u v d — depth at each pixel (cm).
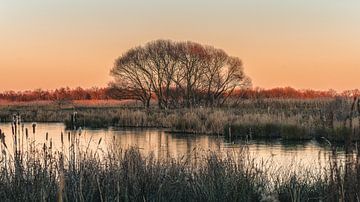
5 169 874
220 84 5938
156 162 1056
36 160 912
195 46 6009
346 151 626
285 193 962
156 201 908
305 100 4534
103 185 881
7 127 3578
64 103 7550
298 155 1889
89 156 998
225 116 3341
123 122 4116
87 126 4062
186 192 956
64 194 802
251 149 2172
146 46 6372
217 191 930
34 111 5488
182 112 4422
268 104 4797
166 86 6250
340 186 616
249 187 946
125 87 6569
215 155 1041
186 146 2300
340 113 2392
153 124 4034
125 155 1010
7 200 829
